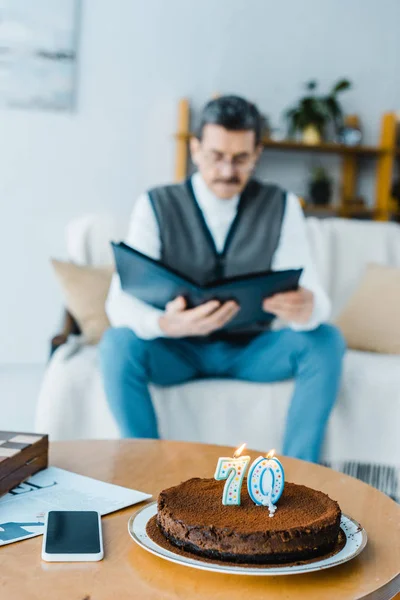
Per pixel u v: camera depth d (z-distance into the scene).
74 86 3.46
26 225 3.47
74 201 3.52
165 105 3.60
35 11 3.35
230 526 0.80
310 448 1.79
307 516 0.83
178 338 1.91
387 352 2.28
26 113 3.41
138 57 3.54
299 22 3.73
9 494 1.00
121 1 3.48
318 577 0.79
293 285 1.74
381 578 0.79
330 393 1.81
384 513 0.98
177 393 1.91
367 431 1.96
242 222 2.03
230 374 1.99
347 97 3.85
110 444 1.27
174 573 0.79
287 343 1.86
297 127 3.66
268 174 3.81
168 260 2.01
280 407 1.94
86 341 2.19
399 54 3.90
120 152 3.56
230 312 1.73
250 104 1.97
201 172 2.01
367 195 3.98
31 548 0.83
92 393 1.89
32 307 3.51
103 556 0.82
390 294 2.34
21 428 2.83
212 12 3.61
